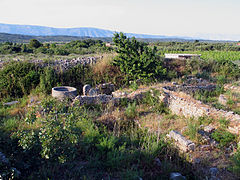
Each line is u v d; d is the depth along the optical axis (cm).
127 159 489
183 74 1527
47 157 431
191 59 1678
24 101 966
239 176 446
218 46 5809
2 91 1070
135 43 1406
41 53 3005
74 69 1301
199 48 5738
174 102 910
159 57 1639
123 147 527
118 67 1390
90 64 1382
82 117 554
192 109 810
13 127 638
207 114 747
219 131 639
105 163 478
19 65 1226
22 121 688
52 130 464
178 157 539
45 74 1203
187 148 545
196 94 1095
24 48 3167
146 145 572
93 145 548
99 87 1183
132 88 1153
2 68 1237
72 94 954
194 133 618
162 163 501
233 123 660
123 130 692
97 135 584
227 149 557
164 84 1200
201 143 583
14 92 1098
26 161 473
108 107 876
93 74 1319
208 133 644
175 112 904
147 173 461
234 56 3294
